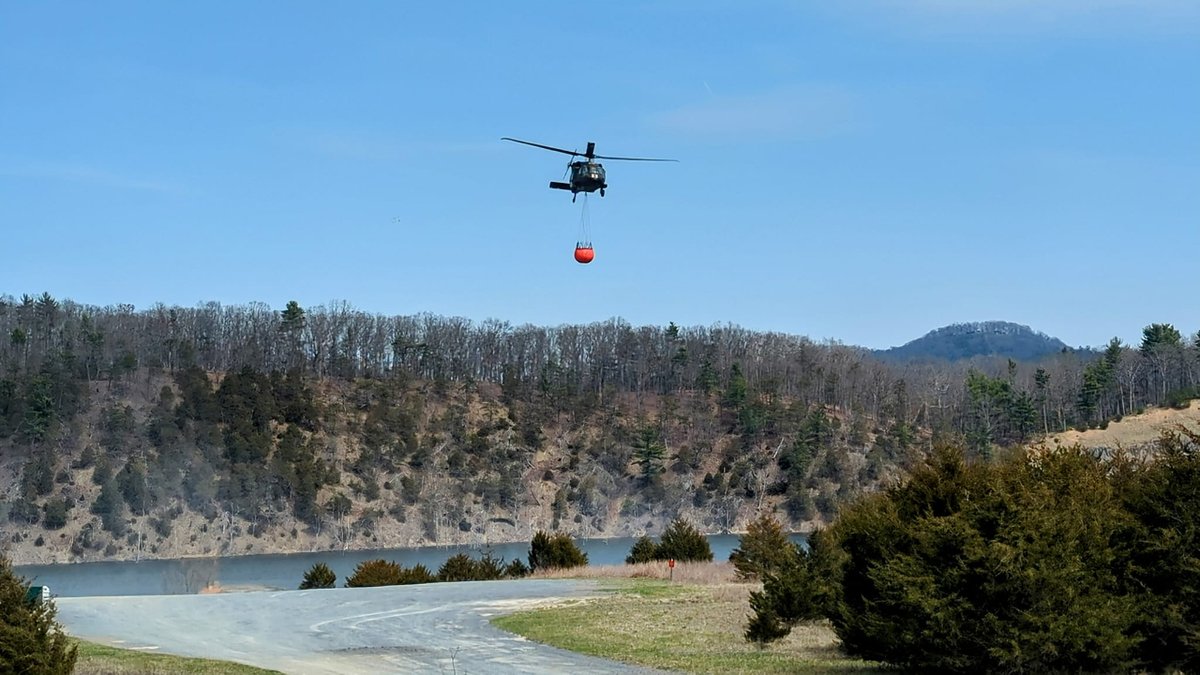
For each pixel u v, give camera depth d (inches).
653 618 1085.1
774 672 746.2
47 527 3801.7
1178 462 663.8
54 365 4645.7
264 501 4197.8
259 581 2755.9
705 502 4763.8
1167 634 637.9
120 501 3986.2
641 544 2048.5
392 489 4579.2
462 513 4547.2
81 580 2928.2
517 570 1924.2
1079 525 636.1
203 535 3969.0
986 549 609.0
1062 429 4569.4
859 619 722.8
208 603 1352.1
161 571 3272.6
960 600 617.9
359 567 1867.6
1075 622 602.2
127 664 813.9
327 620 1157.7
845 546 778.2
